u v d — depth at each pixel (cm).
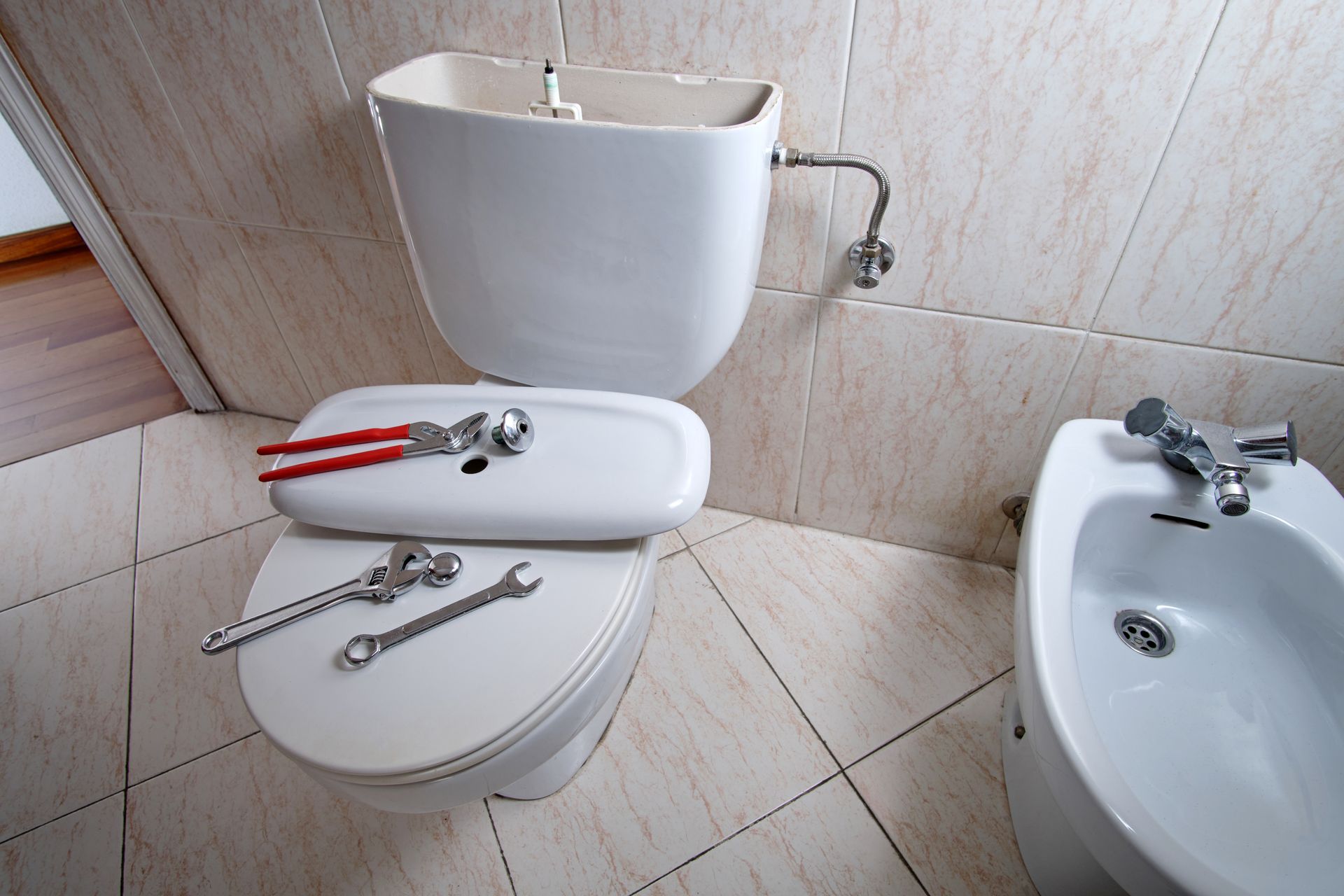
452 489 64
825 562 113
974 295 82
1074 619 77
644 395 80
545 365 80
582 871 81
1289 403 79
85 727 93
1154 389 83
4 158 184
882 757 89
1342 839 59
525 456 67
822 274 86
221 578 112
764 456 110
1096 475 69
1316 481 68
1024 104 67
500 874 80
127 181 107
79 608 108
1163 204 70
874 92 70
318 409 74
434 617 60
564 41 75
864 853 81
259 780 88
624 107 76
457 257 72
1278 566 67
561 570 64
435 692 56
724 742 91
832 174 77
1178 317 77
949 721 93
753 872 80
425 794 54
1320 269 69
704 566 113
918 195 76
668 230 64
